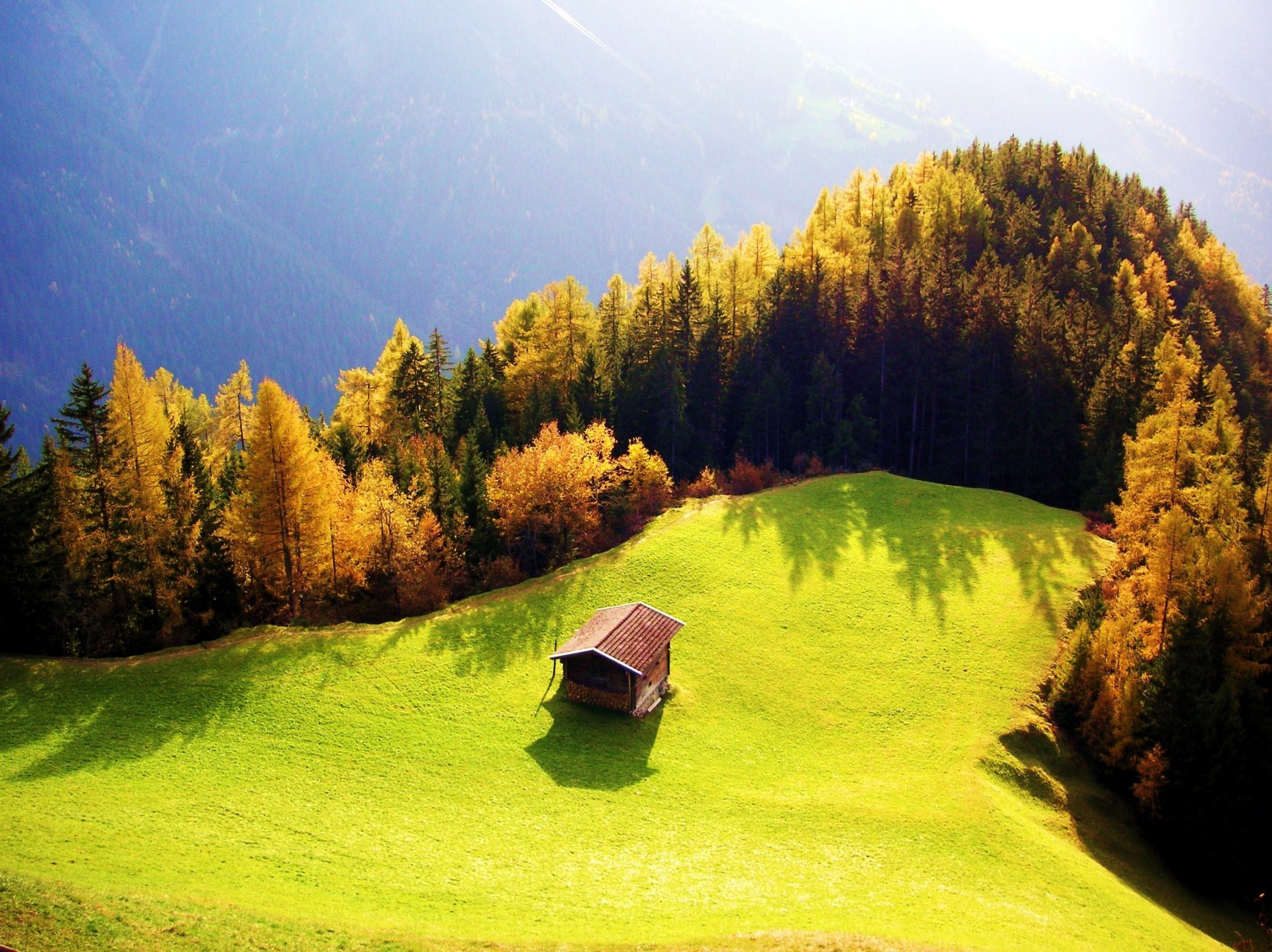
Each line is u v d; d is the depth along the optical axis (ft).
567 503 260.42
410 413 374.63
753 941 112.68
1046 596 238.07
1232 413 290.15
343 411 410.31
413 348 377.71
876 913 125.90
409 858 132.16
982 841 152.46
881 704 200.75
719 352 361.92
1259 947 152.35
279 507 216.13
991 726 193.47
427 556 242.37
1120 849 167.73
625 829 147.43
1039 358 321.52
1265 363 447.42
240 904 111.65
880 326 352.28
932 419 347.15
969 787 171.42
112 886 111.34
